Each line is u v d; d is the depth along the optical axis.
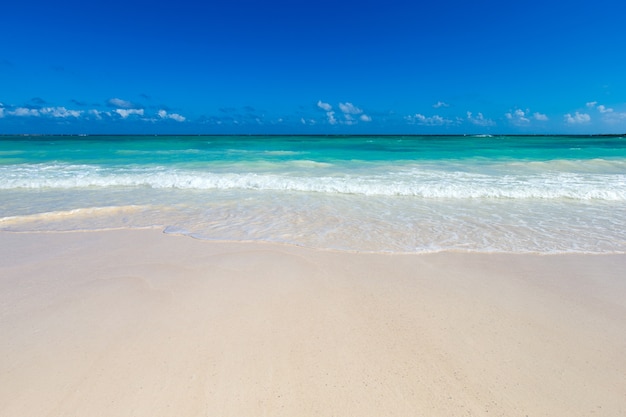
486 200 8.69
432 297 3.79
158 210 7.57
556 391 2.46
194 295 3.79
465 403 2.36
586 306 3.63
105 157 17.45
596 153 19.62
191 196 9.07
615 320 3.36
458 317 3.39
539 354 2.85
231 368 2.65
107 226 6.42
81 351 2.84
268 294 3.82
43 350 2.86
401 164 15.02
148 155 18.55
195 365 2.68
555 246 5.42
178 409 2.28
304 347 2.91
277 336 3.06
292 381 2.53
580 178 11.16
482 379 2.57
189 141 34.62
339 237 5.78
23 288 3.97
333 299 3.73
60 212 7.22
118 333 3.09
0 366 2.67
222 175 11.62
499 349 2.91
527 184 10.12
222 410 2.28
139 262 4.72
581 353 2.86
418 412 2.28
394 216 7.14
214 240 5.63
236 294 3.82
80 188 10.15
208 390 2.44
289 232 6.04
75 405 2.31
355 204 8.20
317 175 12.02
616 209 7.72
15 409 2.28
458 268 4.58
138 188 10.21
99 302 3.64
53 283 4.10
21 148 22.64
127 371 2.61
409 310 3.52
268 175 11.94
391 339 3.04
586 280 4.25
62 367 2.66
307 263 4.69
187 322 3.27
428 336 3.08
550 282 4.20
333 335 3.09
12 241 5.60
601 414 2.27
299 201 8.51
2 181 10.47
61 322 3.27
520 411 2.29
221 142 32.44
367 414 2.26
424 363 2.73
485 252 5.15
